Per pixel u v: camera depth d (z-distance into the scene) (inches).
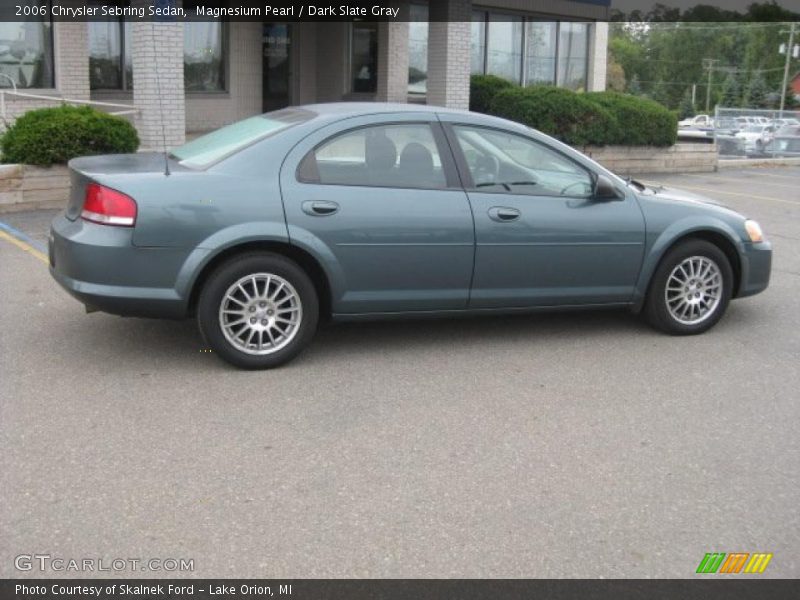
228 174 212.2
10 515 146.8
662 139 718.5
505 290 236.5
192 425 185.0
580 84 909.2
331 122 222.4
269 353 217.8
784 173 780.6
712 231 255.8
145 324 252.5
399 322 264.4
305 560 136.8
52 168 414.0
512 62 850.8
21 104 571.8
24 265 313.0
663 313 255.1
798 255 391.9
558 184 241.9
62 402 195.0
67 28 584.4
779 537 148.1
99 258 202.4
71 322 252.4
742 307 297.0
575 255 240.5
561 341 251.6
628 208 246.7
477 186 232.7
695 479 167.9
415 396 205.8
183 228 205.0
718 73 3853.3
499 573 135.0
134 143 437.1
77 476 160.9
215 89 701.9
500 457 174.7
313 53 759.7
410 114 230.5
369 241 219.9
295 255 218.7
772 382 222.8
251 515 149.3
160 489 157.2
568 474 168.4
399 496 157.4
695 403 207.2
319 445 177.5
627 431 189.5
